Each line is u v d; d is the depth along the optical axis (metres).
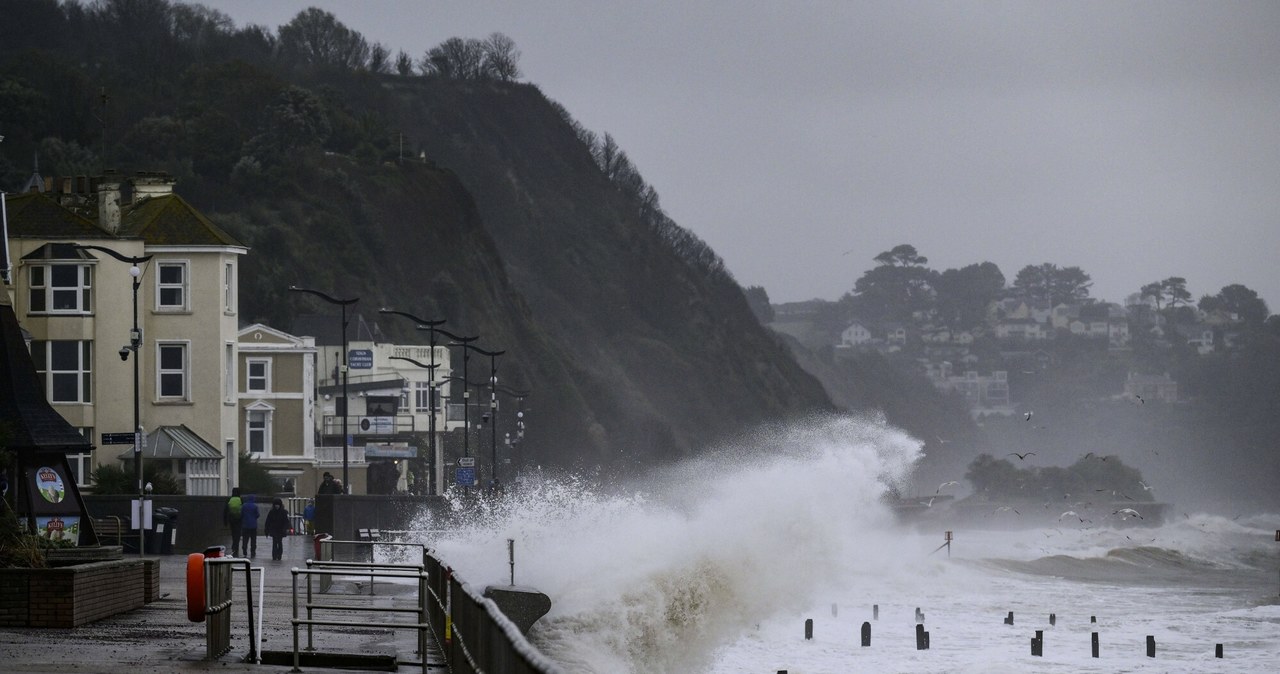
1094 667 58.94
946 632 69.56
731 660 58.06
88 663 30.08
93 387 104.81
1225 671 58.41
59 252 103.75
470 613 25.20
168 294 109.50
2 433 49.69
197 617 30.84
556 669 14.76
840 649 61.97
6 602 36.72
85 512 53.25
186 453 105.19
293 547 83.94
